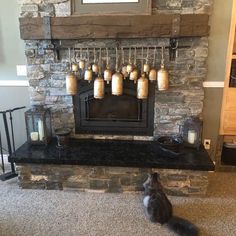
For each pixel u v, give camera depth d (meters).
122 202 2.32
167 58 2.52
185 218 2.11
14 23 2.71
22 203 2.30
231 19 2.46
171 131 2.72
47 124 2.69
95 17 2.33
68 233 1.95
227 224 2.04
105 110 2.78
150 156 2.42
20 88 2.91
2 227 2.02
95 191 2.47
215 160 2.88
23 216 2.14
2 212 2.19
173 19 2.29
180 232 1.94
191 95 2.60
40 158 2.39
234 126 2.77
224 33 2.50
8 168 2.97
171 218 2.06
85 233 1.95
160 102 2.65
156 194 2.08
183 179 2.35
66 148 2.59
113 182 2.43
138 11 2.34
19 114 2.99
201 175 2.33
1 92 2.94
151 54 2.53
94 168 2.40
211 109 2.73
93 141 2.76
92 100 2.74
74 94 2.50
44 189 2.52
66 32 2.39
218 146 2.84
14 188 2.54
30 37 2.45
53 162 2.38
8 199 2.36
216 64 2.60
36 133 2.63
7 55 2.82
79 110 2.77
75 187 2.48
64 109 2.78
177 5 2.37
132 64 2.51
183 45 2.47
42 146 2.64
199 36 2.36
